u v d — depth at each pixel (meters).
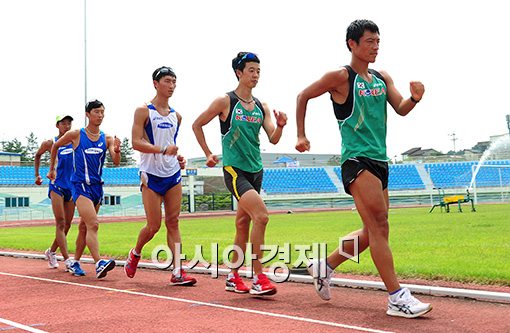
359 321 4.45
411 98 4.88
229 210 51.28
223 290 6.34
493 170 56.06
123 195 47.31
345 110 4.87
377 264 4.70
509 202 47.28
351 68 4.90
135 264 7.26
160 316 4.84
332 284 6.42
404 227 16.50
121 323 4.58
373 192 4.72
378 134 4.88
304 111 4.98
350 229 17.30
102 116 7.90
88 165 7.82
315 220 24.92
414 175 57.50
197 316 4.80
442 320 4.42
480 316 4.54
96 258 7.52
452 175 57.12
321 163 73.19
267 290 5.66
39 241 14.78
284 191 55.84
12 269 8.95
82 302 5.67
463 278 6.23
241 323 4.46
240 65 6.02
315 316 4.70
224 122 5.96
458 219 20.17
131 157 71.19
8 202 41.66
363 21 4.86
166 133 6.96
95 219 7.71
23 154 80.12
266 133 6.27
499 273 6.27
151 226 6.97
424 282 6.17
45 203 43.28
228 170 5.94
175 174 6.98
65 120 8.80
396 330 4.10
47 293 6.32
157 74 6.89
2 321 4.74
